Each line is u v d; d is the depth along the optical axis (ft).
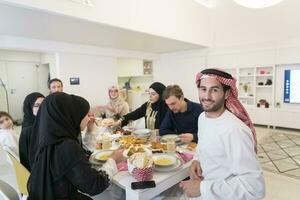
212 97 3.42
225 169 3.45
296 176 9.23
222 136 3.34
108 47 18.61
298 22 15.80
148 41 16.20
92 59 17.71
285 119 16.70
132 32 13.01
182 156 4.92
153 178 3.98
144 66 25.17
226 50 19.35
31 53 23.06
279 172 9.61
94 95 17.99
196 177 3.91
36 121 4.50
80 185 3.54
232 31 19.04
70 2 9.68
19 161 4.98
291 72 16.48
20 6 8.36
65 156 3.49
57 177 3.46
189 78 22.03
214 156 3.51
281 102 17.39
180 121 6.71
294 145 13.19
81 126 4.24
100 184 3.68
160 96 8.14
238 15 18.48
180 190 4.68
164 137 6.16
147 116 8.48
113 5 11.39
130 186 3.73
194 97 21.80
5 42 13.24
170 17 15.01
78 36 13.96
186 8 16.52
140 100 24.00
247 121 3.63
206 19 19.24
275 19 16.80
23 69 22.93
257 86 18.25
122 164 4.59
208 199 3.19
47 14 9.44
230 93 3.61
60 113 3.70
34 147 4.37
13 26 11.34
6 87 22.03
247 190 2.97
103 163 4.50
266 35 17.42
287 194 7.91
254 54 17.95
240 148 3.14
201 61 20.97
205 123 3.80
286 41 16.38
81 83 17.07
